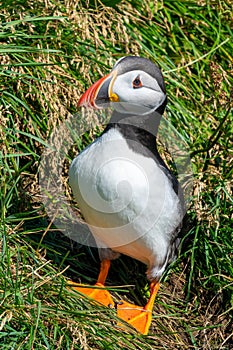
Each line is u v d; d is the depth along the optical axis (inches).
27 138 409.1
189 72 474.0
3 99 394.0
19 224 356.2
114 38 445.1
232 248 402.3
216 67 454.6
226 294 397.4
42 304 322.7
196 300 400.5
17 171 366.3
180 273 410.3
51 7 425.4
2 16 414.0
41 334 308.3
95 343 324.2
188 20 496.1
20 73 394.6
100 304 345.1
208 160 437.1
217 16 507.5
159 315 381.1
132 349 328.2
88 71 426.6
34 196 398.9
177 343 371.6
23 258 349.4
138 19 459.2
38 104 411.5
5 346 304.2
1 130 381.1
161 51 476.1
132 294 390.9
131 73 350.0
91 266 400.2
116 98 349.4
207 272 403.5
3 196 361.1
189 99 466.6
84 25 426.9
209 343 379.9
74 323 316.8
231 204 421.4
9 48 393.7
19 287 318.7
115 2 452.8
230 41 498.9
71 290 341.7
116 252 379.2
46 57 412.5
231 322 389.4
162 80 361.4
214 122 460.1
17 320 312.7
